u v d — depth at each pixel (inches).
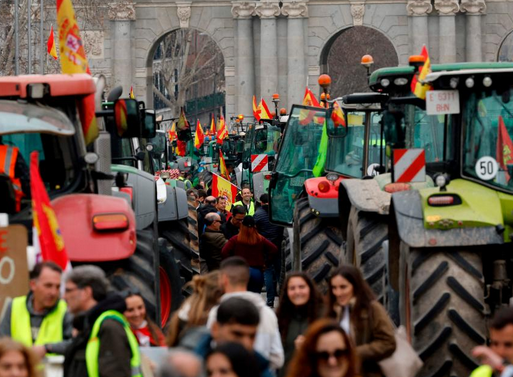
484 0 6378.0
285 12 6437.0
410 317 1198.3
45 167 1285.7
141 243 1282.0
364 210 1414.9
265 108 4665.4
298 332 1101.7
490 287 1238.9
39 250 1058.7
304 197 1884.8
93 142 1380.4
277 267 2379.4
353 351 845.8
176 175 3481.8
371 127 1875.0
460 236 1189.1
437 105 1268.5
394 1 6412.4
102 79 1418.6
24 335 1026.1
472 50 6397.6
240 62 6501.0
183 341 914.7
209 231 2277.3
